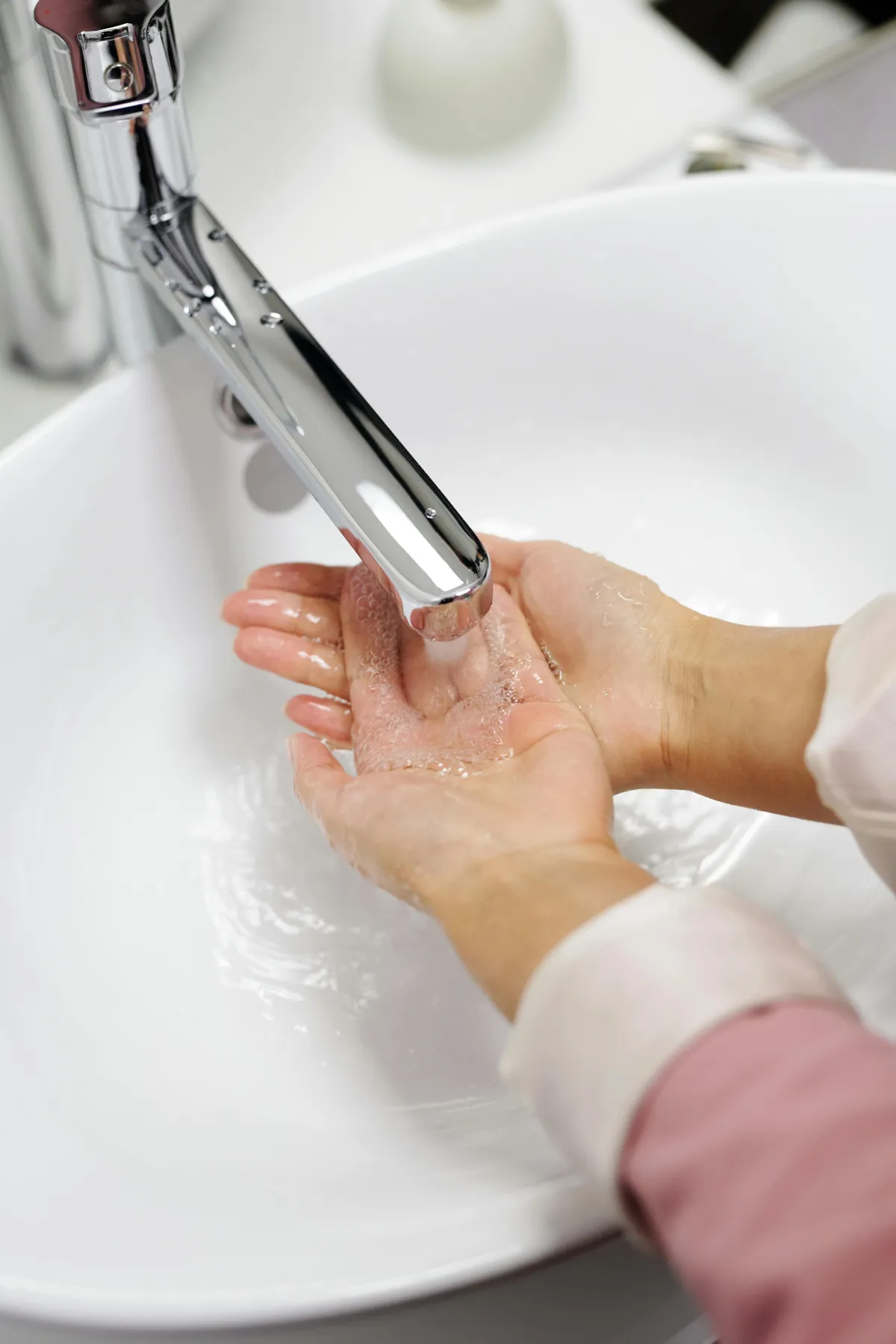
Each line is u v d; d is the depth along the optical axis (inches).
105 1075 17.7
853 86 31.5
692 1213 10.8
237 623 21.0
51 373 23.8
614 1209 11.9
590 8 29.3
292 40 25.6
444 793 17.3
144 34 17.4
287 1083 18.4
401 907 20.3
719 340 22.5
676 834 21.2
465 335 22.5
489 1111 18.0
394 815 17.0
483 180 27.1
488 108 27.1
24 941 18.9
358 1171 16.6
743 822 21.2
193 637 22.3
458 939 14.9
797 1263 10.0
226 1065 18.5
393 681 20.3
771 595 22.7
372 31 26.6
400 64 26.7
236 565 22.4
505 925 14.2
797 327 22.1
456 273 21.8
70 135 19.1
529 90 27.4
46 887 19.7
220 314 19.5
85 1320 13.1
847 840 20.2
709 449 23.4
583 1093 11.8
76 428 20.0
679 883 20.7
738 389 22.8
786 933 12.7
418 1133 17.6
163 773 21.4
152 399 20.6
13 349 23.1
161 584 21.8
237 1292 12.9
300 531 23.0
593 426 23.6
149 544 21.5
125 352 22.8
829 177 21.3
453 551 16.5
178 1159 16.5
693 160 27.8
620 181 27.5
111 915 19.9
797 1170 10.4
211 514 21.9
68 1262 13.5
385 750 19.4
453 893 15.4
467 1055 18.8
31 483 19.7
